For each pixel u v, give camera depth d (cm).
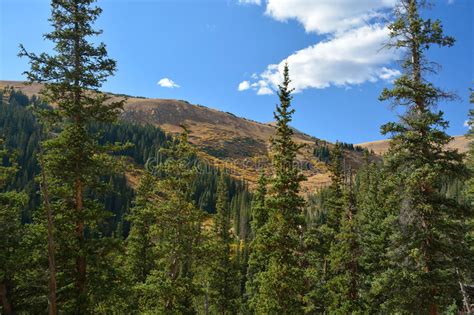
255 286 3316
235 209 10750
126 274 1900
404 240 1675
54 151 1712
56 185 1778
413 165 1633
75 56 1772
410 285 1633
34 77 1686
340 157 3044
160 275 2198
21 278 1669
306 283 2703
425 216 1661
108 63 1823
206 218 2366
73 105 1722
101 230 1917
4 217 1784
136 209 3008
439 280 1584
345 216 2567
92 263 1709
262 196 3192
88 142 1784
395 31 1750
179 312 2238
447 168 1592
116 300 1927
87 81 1772
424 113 1625
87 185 1811
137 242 3009
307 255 2756
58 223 1644
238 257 5600
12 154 1964
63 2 1758
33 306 1741
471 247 2050
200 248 2317
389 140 1733
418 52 1702
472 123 2889
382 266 2645
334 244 2655
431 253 1648
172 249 2220
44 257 1659
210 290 3450
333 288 2505
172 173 2286
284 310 2175
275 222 2269
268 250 2280
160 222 2297
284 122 2369
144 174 3059
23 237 1773
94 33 1814
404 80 1669
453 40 1645
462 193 2705
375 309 2409
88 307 1688
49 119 1747
